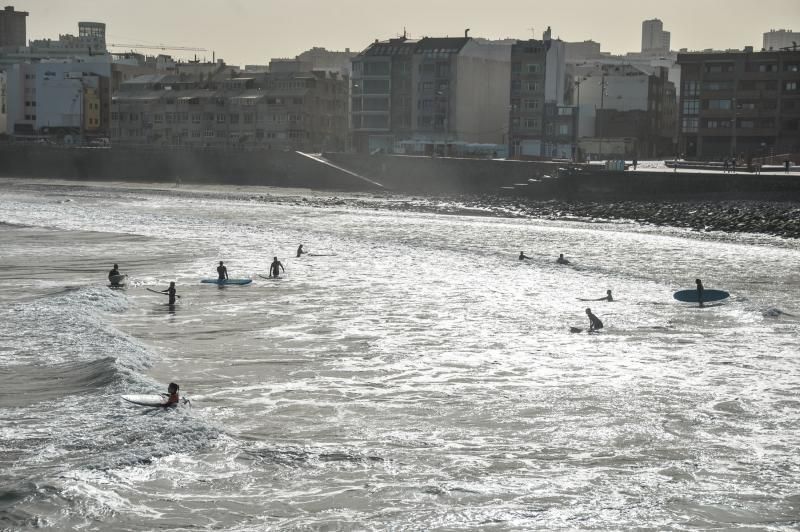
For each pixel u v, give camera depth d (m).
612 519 23.86
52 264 72.06
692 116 159.50
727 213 98.44
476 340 44.88
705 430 30.94
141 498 24.78
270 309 53.16
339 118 193.75
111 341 42.25
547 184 123.00
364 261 73.94
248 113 183.25
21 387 34.69
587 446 29.47
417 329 47.50
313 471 27.06
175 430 29.78
